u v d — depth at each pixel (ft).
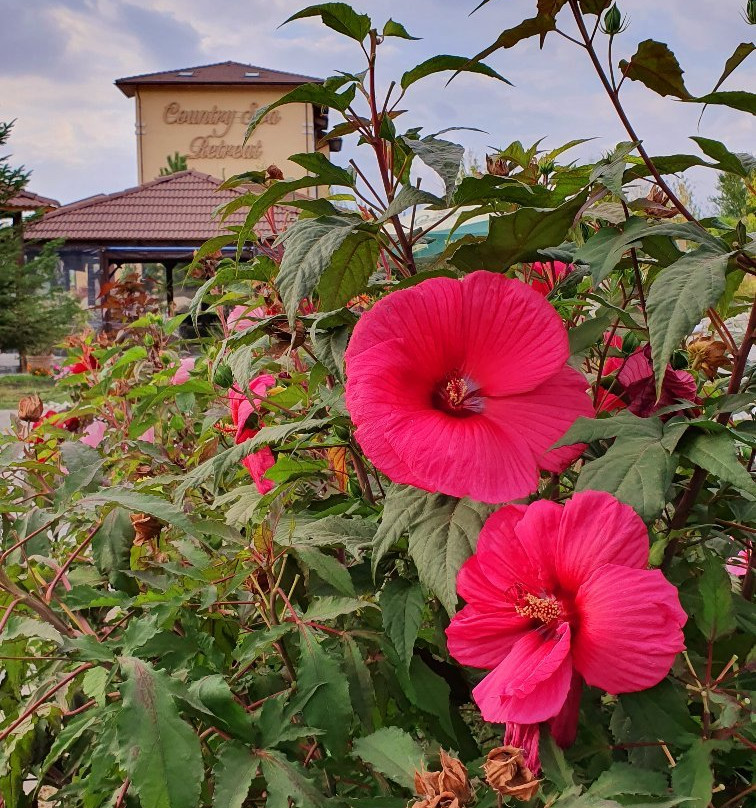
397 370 3.56
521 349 3.56
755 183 4.56
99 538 4.90
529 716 2.98
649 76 3.67
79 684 5.07
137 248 71.87
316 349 4.37
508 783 2.86
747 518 4.12
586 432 3.34
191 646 4.11
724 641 3.86
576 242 4.57
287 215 6.24
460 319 3.60
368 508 4.67
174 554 5.50
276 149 108.78
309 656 3.78
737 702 3.26
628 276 4.95
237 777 3.43
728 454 3.13
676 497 4.46
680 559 4.34
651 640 2.96
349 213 4.50
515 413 3.57
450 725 3.92
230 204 5.38
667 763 3.52
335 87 4.27
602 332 3.83
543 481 4.60
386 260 5.34
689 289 3.07
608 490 3.20
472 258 4.18
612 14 3.55
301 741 4.49
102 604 4.21
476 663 3.34
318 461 4.86
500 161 5.55
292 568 4.75
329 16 4.00
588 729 3.68
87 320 72.28
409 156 4.62
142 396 7.66
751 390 4.08
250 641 3.92
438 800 2.85
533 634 3.25
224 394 6.29
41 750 5.37
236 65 112.78
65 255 79.97
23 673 5.44
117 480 7.11
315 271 3.81
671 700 3.12
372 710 4.27
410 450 3.39
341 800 3.42
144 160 108.37
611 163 3.61
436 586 3.36
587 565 3.14
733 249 3.33
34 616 4.68
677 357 4.05
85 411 8.38
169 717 3.28
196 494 6.13
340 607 3.87
